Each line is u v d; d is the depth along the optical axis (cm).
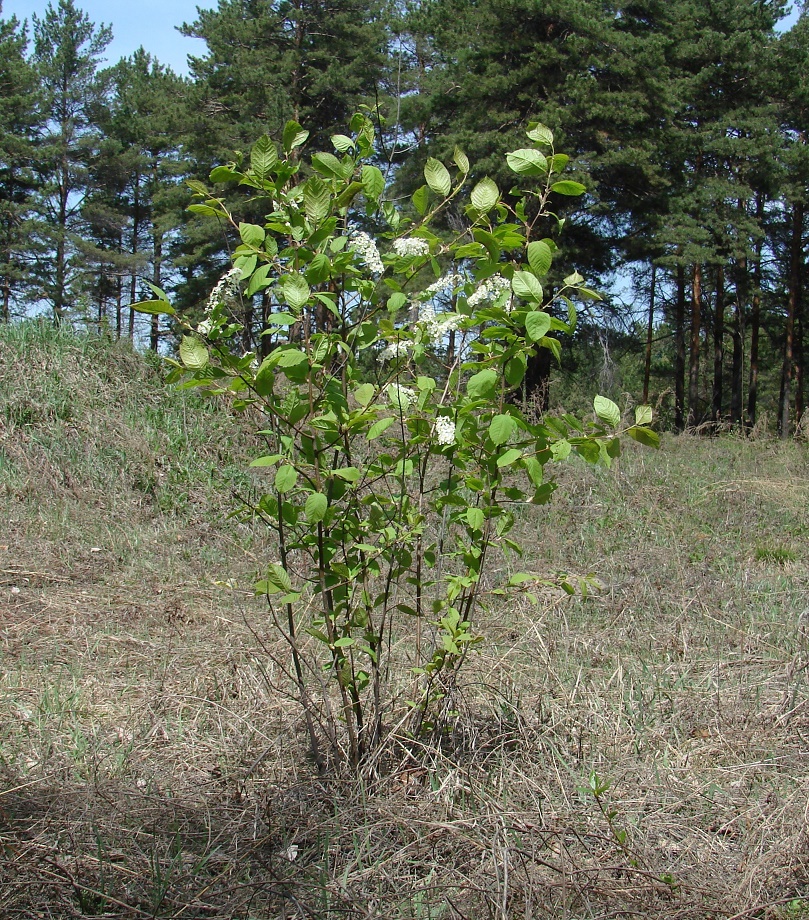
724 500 848
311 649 415
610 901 229
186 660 423
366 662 379
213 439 833
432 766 292
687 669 416
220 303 262
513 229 281
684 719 364
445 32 1883
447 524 309
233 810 273
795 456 1103
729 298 2658
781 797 292
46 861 238
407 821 256
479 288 285
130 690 384
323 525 279
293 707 354
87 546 623
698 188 2034
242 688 383
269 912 224
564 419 275
